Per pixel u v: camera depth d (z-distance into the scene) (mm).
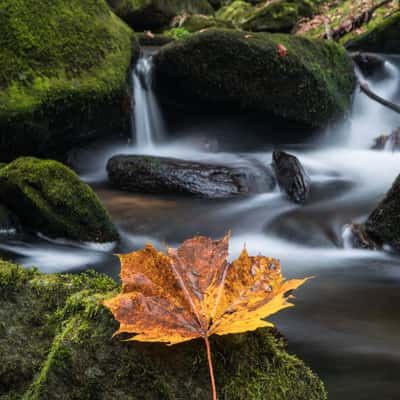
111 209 6348
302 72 8914
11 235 5031
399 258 4836
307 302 3648
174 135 9812
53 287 1673
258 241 5566
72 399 1399
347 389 2400
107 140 8781
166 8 15070
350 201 6633
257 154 9312
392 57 11859
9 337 1520
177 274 1352
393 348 2902
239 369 1460
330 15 15891
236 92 8836
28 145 7133
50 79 7199
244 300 1290
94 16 8398
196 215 6246
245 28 16016
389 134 10188
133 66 9117
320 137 9789
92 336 1479
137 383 1414
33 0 7586
